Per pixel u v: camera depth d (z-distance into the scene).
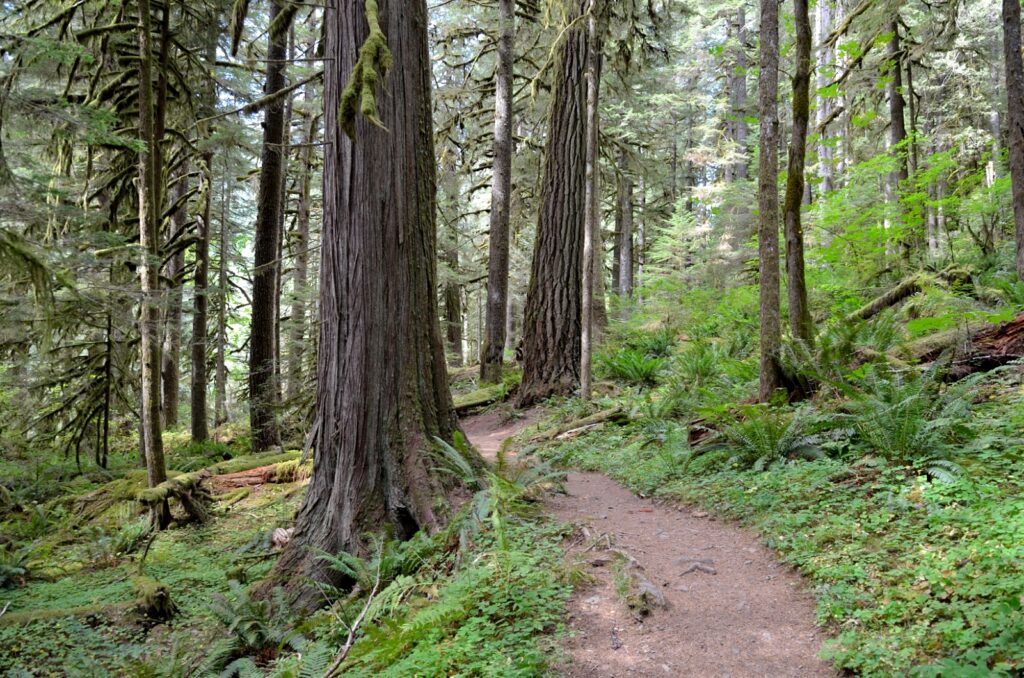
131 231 12.85
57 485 11.37
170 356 14.51
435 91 18.28
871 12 11.72
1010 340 7.12
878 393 6.05
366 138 6.28
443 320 27.16
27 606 6.64
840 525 4.60
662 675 3.42
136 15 11.72
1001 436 5.10
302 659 3.93
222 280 14.80
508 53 15.36
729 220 19.45
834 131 17.56
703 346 12.05
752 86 26.02
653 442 8.39
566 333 13.02
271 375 13.83
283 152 14.12
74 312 10.16
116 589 6.81
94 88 11.43
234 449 15.32
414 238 6.56
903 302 10.39
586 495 6.88
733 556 4.84
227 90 14.62
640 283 25.77
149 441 9.25
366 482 6.03
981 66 19.72
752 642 3.65
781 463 6.16
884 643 3.27
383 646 3.70
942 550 3.86
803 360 7.29
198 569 7.42
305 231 19.52
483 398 14.34
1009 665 2.73
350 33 6.30
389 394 6.21
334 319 6.34
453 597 4.01
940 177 14.63
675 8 15.30
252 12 14.46
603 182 20.64
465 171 20.58
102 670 4.91
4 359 11.98
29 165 8.09
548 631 3.90
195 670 4.51
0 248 7.04
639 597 4.14
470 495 6.15
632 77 21.11
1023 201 8.22
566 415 10.95
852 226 13.02
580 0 12.69
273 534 7.73
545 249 13.28
